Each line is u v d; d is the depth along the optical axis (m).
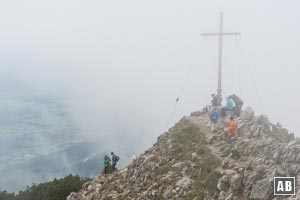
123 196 34.16
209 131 36.34
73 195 41.81
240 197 25.98
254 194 25.28
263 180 25.45
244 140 31.81
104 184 39.50
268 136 33.31
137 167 37.59
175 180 30.98
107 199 35.16
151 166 35.47
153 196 30.83
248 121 35.53
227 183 27.16
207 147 32.91
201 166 30.80
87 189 41.62
